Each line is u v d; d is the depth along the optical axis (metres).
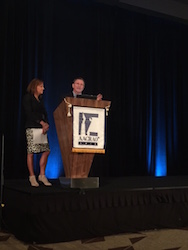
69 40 5.34
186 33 6.41
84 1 5.54
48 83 5.11
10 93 4.73
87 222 2.86
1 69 4.64
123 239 2.84
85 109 2.93
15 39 4.89
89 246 2.63
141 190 3.12
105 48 5.62
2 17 4.69
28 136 3.16
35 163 4.88
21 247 2.59
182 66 6.42
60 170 5.09
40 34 5.06
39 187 3.11
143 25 6.09
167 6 6.18
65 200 2.78
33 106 3.16
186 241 2.80
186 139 6.36
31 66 4.96
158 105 6.09
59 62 5.22
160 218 3.19
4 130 4.64
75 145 2.86
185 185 3.47
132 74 5.86
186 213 3.32
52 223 2.71
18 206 2.86
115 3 5.71
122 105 5.73
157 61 6.15
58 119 3.16
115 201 2.99
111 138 5.56
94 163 5.34
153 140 6.02
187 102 6.40
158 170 6.05
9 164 4.66
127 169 5.70
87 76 5.43
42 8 5.11
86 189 2.87
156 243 2.73
